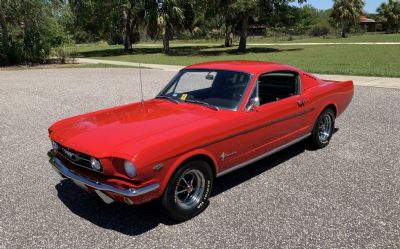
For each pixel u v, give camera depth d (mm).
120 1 41312
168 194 3971
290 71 5672
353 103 10328
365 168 5656
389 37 60125
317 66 19672
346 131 7621
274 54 32125
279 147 5504
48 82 16297
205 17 44625
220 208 4477
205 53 37562
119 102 11117
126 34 44250
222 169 4605
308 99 5855
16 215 4367
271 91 5363
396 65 19531
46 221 4227
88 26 44406
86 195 4883
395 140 7000
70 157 4137
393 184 5078
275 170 5609
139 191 3713
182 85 5430
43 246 3736
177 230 4016
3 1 23125
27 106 10750
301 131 5891
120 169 3748
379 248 3635
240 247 3680
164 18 40281
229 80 5078
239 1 34625
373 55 26797
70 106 10641
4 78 18234
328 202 4578
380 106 9906
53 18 25594
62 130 4473
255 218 4227
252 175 5438
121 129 4211
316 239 3795
